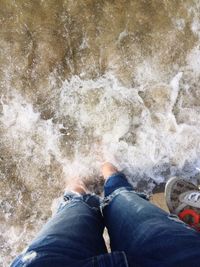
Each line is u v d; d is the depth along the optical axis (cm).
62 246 85
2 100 150
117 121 154
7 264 157
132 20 149
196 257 79
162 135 156
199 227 135
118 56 151
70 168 155
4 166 153
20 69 148
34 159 154
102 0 147
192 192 144
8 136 152
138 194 119
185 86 154
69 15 147
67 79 151
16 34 146
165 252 82
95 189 156
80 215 107
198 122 156
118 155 155
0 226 156
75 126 153
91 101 152
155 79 153
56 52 149
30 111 151
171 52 152
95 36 149
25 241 157
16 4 144
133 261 81
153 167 156
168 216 99
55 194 156
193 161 157
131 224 97
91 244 92
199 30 151
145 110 154
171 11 149
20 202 155
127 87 153
